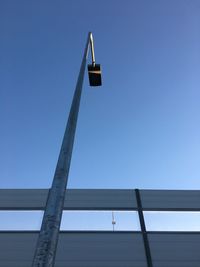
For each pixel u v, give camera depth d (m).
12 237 9.20
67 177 3.84
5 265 8.36
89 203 10.49
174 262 8.65
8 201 10.48
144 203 10.62
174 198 10.89
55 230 3.06
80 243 9.07
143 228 9.66
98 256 8.70
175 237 9.43
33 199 10.63
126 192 11.07
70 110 5.19
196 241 9.33
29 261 8.49
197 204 10.65
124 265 8.49
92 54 8.09
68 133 4.59
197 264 8.62
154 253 8.87
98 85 7.86
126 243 9.13
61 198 3.46
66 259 8.57
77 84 5.97
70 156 4.19
